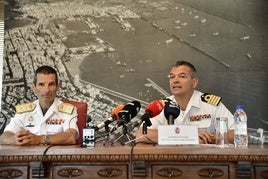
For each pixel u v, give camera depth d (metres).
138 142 2.04
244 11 3.51
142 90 3.45
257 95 3.39
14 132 2.44
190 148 1.58
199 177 1.59
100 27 3.58
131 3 3.60
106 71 3.50
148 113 2.10
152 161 1.60
